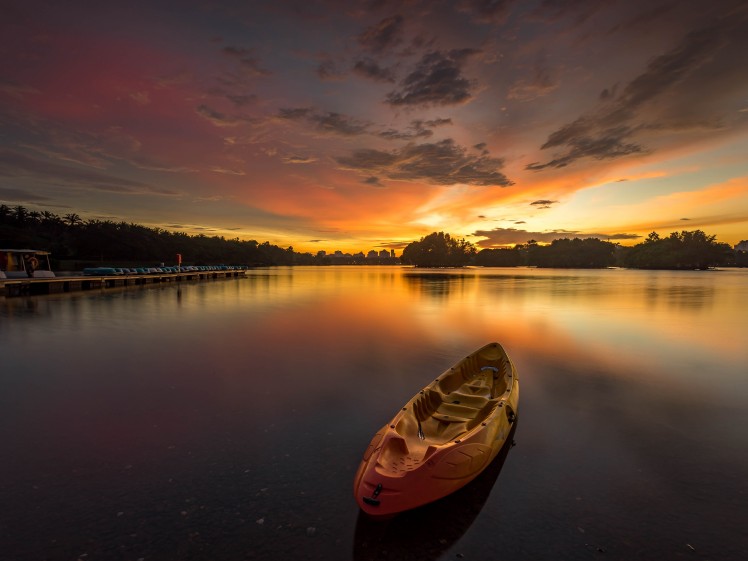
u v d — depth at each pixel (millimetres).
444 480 5078
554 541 4871
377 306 30797
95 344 16031
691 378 11828
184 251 127688
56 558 4488
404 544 4777
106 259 100500
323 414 8719
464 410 7328
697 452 7156
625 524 5199
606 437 7746
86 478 6070
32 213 107938
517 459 6855
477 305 31797
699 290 48406
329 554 4586
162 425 8055
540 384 11258
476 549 4719
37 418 8391
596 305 31875
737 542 4887
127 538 4797
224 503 5473
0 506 5395
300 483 5969
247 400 9578
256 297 37188
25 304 29234
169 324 21219
